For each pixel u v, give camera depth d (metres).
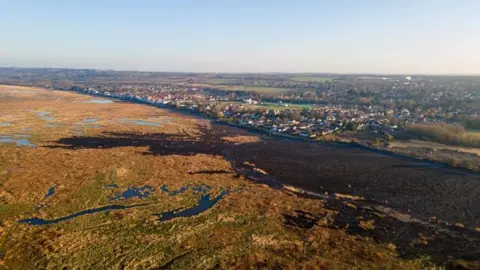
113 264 40.91
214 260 42.50
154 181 71.44
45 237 46.31
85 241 45.91
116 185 68.06
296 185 73.38
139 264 41.16
